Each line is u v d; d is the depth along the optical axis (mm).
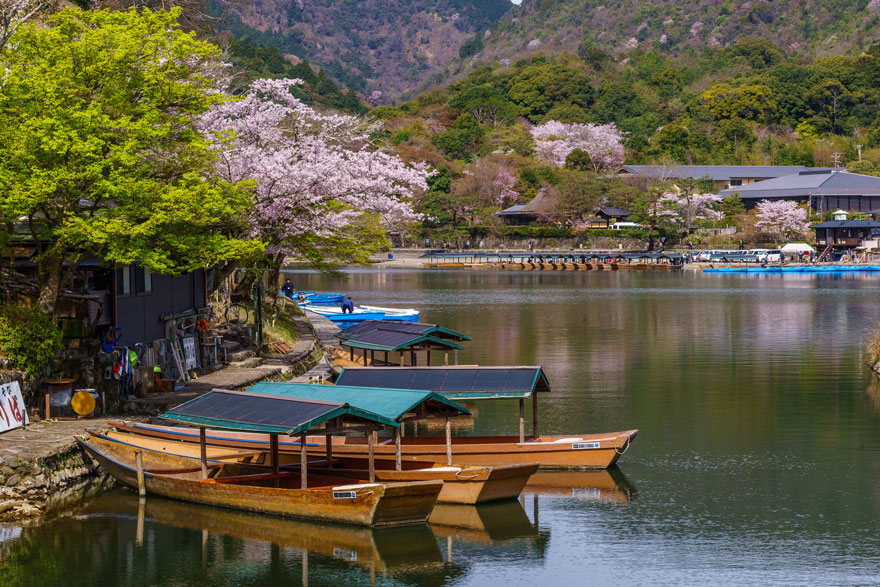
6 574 18094
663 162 177125
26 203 22250
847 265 126500
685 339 52969
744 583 17719
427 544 19797
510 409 33250
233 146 33094
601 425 30328
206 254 26750
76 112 22797
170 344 30578
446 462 23453
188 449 23734
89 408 25062
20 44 24828
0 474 20781
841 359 44562
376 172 39469
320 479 21953
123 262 23344
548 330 57844
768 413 32000
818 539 19969
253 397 21594
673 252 146125
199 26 55688
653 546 19625
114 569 18328
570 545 19703
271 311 49062
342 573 18312
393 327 38750
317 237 39719
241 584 17766
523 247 155500
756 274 123688
